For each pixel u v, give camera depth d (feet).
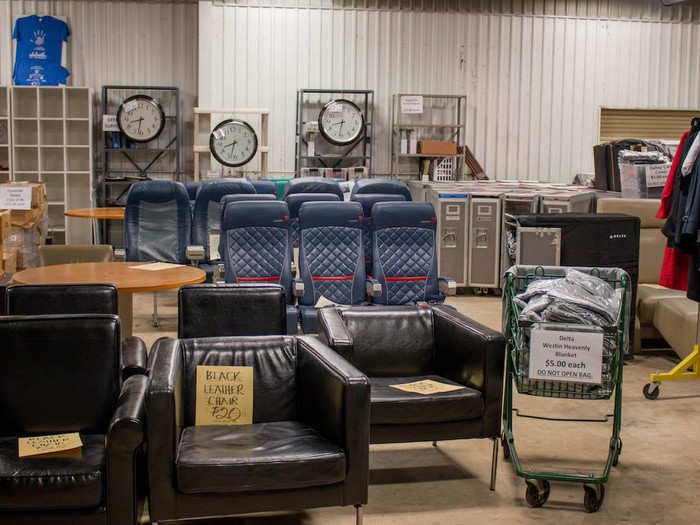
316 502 7.78
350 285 15.58
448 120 33.24
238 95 31.86
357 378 7.81
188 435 8.39
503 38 32.99
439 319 11.03
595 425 12.71
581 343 9.34
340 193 20.38
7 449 7.66
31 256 17.16
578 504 9.62
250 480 7.49
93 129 31.78
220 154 30.22
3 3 31.17
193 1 31.86
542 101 33.50
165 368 7.89
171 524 8.79
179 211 18.88
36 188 17.40
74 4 31.42
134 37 31.83
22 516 7.09
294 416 9.23
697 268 13.92
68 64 31.60
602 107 33.86
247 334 10.55
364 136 32.12
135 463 7.29
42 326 8.15
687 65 34.12
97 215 23.04
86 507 7.18
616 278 10.28
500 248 24.32
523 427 12.54
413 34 32.53
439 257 24.43
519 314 9.87
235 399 8.98
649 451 11.53
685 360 14.16
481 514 9.27
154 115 30.50
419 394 9.61
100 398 8.18
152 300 23.35
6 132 31.12
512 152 33.55
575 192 23.73
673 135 34.53
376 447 11.57
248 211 15.25
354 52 32.30
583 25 33.32
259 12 31.60
